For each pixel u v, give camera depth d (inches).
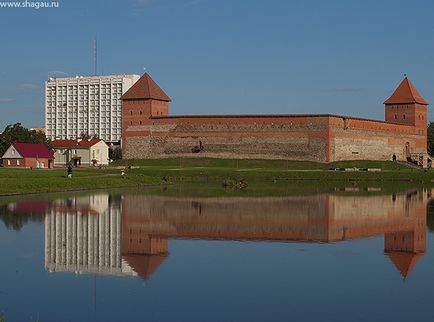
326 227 1536.7
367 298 844.6
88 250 1182.9
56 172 3703.3
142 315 764.6
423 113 6491.1
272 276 970.1
